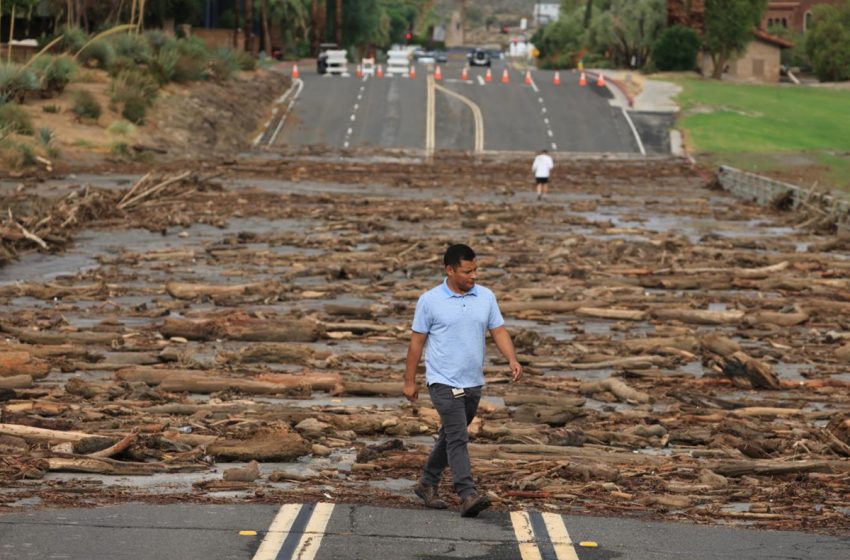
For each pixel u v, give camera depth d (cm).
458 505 1571
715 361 2794
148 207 6800
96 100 10356
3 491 1577
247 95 12712
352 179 8894
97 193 6469
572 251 5297
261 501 1555
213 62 12838
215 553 1298
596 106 13312
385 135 11744
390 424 2122
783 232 6469
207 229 6091
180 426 2103
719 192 8756
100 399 2373
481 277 4569
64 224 5734
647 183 9288
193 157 10012
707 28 16800
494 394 2597
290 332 3262
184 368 2802
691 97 13875
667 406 2497
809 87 16200
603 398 2578
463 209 7006
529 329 3559
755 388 2720
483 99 13575
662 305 3978
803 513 1579
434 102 13288
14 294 4003
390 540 1372
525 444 1969
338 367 2858
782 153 11225
